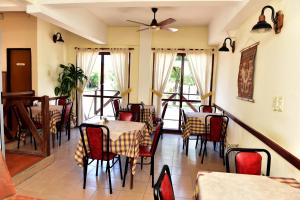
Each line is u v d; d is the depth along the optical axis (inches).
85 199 103.8
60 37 215.0
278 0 90.6
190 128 166.7
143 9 175.3
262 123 103.5
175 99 240.8
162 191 49.3
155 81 235.6
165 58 231.6
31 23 191.9
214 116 152.2
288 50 80.5
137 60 238.5
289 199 54.5
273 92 92.3
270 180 65.5
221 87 202.7
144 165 146.9
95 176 127.6
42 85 201.3
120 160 143.1
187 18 198.5
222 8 156.7
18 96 140.3
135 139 113.5
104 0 120.8
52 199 102.9
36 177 123.7
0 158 72.2
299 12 73.5
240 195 55.9
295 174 70.7
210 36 207.3
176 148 185.2
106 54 243.6
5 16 195.2
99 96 250.8
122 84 239.3
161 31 231.5
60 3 124.3
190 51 228.4
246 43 132.4
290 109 77.6
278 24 87.7
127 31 236.4
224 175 67.9
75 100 245.6
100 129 107.3
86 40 242.2
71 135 213.0
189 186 118.9
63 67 225.1
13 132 178.2
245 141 128.1
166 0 117.2
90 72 243.6
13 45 196.5
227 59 180.9
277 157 84.4
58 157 154.5
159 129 118.0
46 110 139.8
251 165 77.4
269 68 97.3
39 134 144.2
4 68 200.1
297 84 73.4
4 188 70.4
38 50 194.1
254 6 106.7
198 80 229.8
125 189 114.0
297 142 72.3
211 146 193.8
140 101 237.5
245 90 128.8
